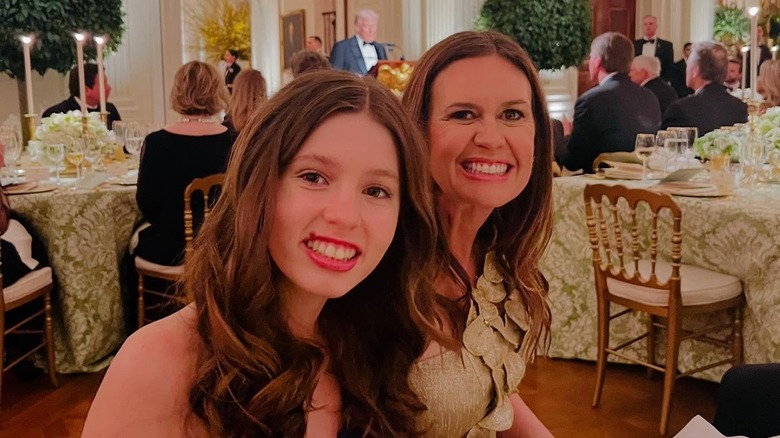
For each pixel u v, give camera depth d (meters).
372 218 0.83
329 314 0.99
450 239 1.17
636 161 3.65
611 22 9.16
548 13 7.46
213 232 0.84
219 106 3.35
